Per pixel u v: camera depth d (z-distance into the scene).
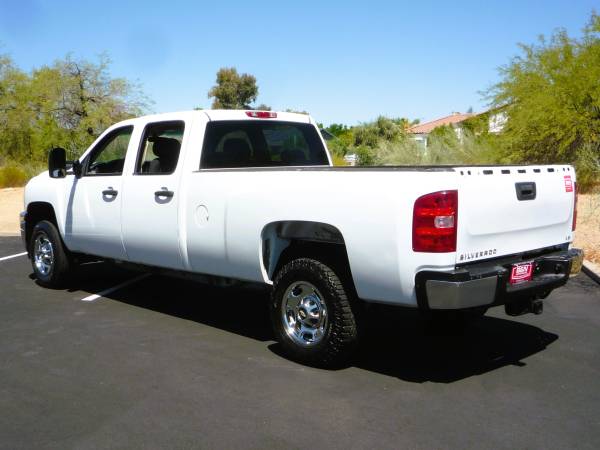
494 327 6.17
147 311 6.90
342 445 3.72
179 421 4.06
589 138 15.16
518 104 16.03
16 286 8.18
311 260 5.01
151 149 6.50
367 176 4.55
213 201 5.60
